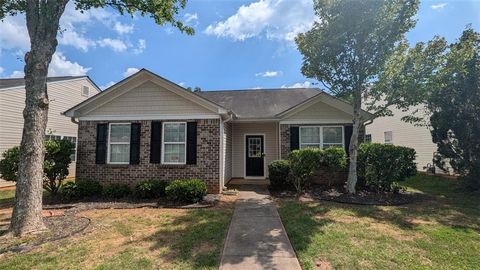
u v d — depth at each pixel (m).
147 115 10.84
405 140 17.52
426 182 12.86
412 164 9.99
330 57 9.40
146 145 10.75
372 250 4.83
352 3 8.59
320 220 6.71
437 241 5.30
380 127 20.27
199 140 10.56
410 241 5.28
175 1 8.06
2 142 13.11
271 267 4.20
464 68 9.22
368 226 6.23
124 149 10.93
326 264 4.28
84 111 11.07
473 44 9.52
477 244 5.16
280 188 11.04
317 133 12.24
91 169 10.87
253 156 14.34
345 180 11.53
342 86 9.75
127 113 10.91
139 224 6.56
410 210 7.72
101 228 6.25
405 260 4.44
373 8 8.53
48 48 6.33
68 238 5.59
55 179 10.05
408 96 9.07
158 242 5.31
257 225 6.39
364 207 8.09
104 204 8.84
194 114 10.66
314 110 12.24
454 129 10.32
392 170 9.70
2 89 13.16
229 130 13.64
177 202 8.88
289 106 14.41
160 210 8.04
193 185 8.97
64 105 17.38
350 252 4.73
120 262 4.39
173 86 10.67
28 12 6.30
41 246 5.13
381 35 8.97
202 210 7.94
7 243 5.29
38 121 6.18
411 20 8.95
